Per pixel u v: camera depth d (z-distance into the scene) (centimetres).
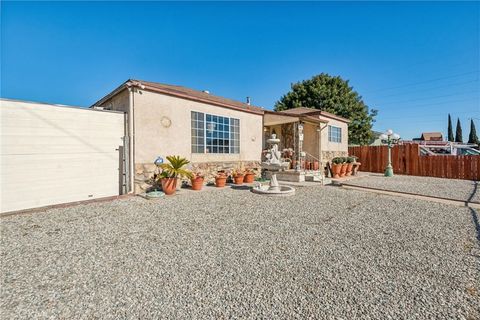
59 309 204
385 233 404
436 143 1991
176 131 824
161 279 254
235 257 308
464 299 220
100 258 304
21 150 573
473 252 327
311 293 229
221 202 638
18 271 271
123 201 641
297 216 508
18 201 568
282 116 1227
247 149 1109
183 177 861
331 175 1256
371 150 1625
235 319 192
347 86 2517
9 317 194
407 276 262
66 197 641
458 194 791
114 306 208
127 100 735
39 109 598
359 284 245
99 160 699
